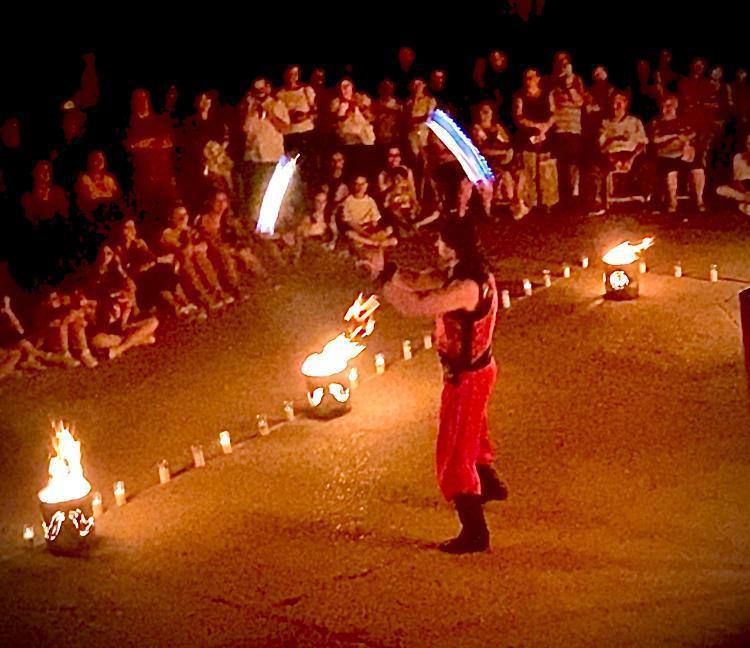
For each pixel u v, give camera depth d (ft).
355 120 61.57
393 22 75.72
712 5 75.31
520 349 42.24
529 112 62.64
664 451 33.12
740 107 62.28
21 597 28.02
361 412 37.83
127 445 36.94
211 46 72.08
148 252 49.67
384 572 27.73
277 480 33.30
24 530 31.37
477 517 28.07
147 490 33.35
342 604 26.50
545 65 74.13
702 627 24.27
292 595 27.07
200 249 49.88
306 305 49.52
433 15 73.92
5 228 52.75
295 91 60.23
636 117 62.64
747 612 24.67
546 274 49.80
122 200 54.80
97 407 40.37
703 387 37.50
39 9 66.85
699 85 61.57
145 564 29.14
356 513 30.94
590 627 24.71
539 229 59.21
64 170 58.70
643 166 61.57
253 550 29.35
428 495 31.73
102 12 68.59
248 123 57.77
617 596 25.82
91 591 28.07
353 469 33.63
